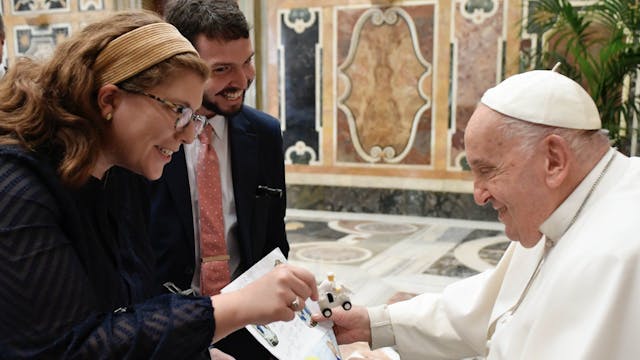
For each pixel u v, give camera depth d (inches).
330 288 69.7
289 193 313.7
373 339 74.7
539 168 55.0
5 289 39.8
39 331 40.1
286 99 309.4
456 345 73.8
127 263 56.9
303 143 309.4
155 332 42.7
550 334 50.7
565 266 51.8
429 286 179.2
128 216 58.7
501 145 55.6
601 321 48.1
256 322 46.8
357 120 299.4
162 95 46.1
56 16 302.7
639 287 48.2
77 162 44.7
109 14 47.8
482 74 277.4
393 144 295.0
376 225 273.4
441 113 285.6
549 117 54.1
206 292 75.4
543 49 264.2
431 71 285.0
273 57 308.7
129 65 45.3
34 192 42.7
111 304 49.8
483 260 209.9
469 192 284.5
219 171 78.0
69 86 45.1
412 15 284.5
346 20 294.8
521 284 65.7
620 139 231.8
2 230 40.5
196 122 55.6
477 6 274.1
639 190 54.0
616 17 239.5
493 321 66.9
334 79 300.5
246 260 78.4
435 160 288.8
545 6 233.3
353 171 303.0
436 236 249.8
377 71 293.6
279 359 59.1
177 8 70.9
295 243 237.9
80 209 48.4
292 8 302.4
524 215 57.0
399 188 296.0
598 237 51.7
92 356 40.8
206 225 76.2
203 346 44.4
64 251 42.9
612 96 223.9
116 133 47.1
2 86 46.5
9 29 309.7
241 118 81.0
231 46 69.8
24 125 44.6
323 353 63.5
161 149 49.1
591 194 55.7
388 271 196.2
